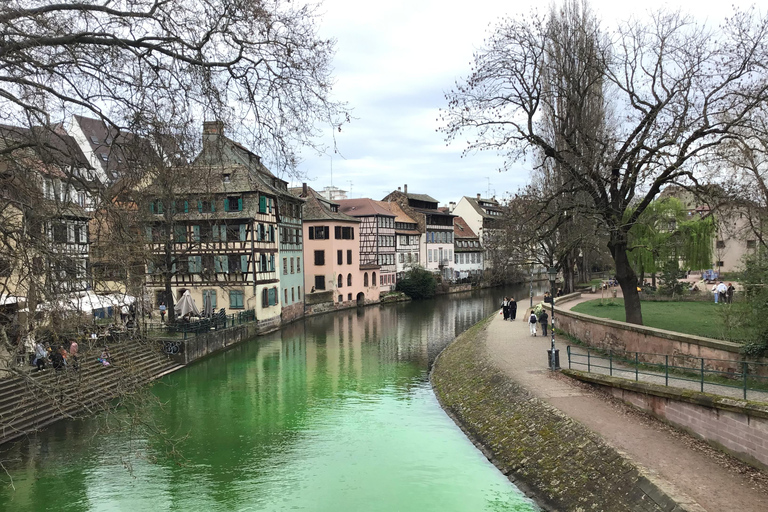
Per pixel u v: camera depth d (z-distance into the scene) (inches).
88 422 751.7
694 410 510.9
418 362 1173.1
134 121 384.2
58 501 529.3
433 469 598.9
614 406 617.0
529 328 1282.0
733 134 706.2
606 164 788.6
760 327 594.9
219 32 355.6
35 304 370.0
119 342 515.2
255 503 524.1
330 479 576.1
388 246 2672.2
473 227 3750.0
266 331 1573.6
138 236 446.3
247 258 1504.7
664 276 1528.1
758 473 429.4
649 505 400.8
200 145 397.7
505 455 610.5
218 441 692.7
